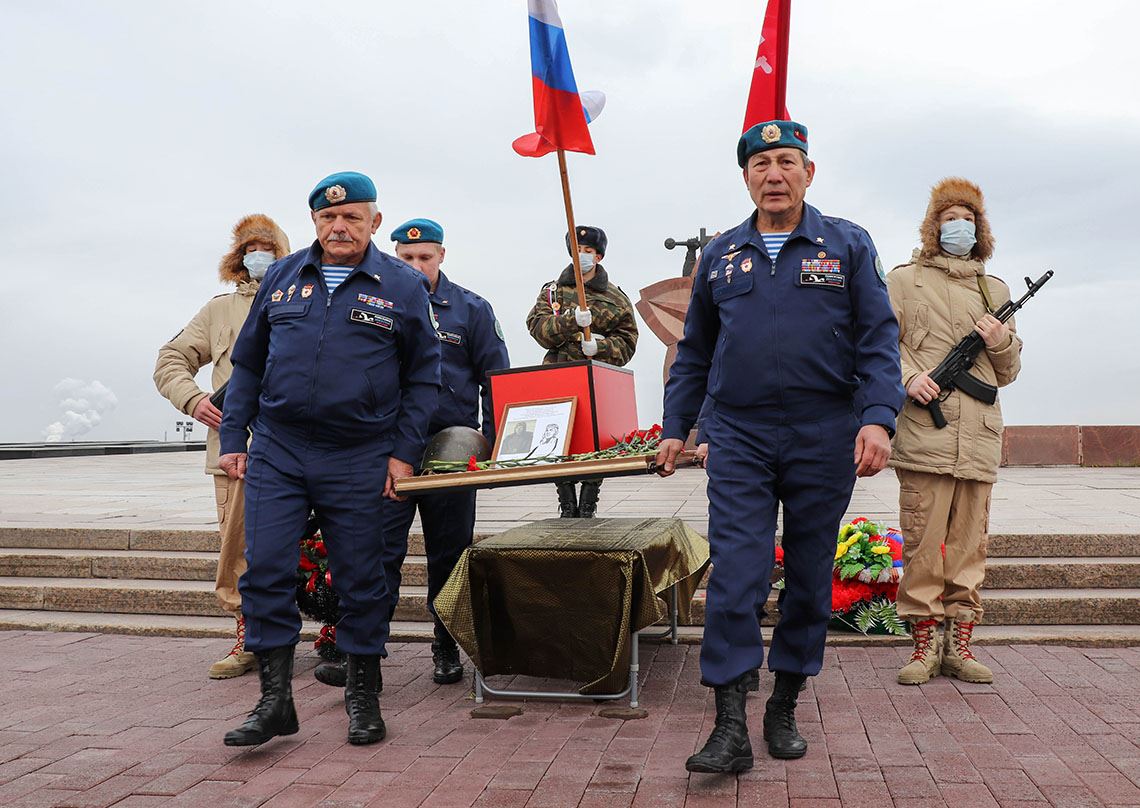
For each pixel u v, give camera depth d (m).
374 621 4.20
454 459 4.49
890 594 5.78
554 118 4.68
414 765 3.83
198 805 3.42
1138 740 3.98
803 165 3.88
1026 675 5.03
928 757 3.81
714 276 3.97
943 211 5.10
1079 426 16.45
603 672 4.66
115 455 25.36
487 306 5.46
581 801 3.43
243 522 5.31
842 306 3.81
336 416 4.08
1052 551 6.63
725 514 3.79
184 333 5.55
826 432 3.80
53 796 3.51
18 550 7.55
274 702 3.95
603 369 4.65
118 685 5.09
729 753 3.54
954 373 4.92
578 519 5.71
